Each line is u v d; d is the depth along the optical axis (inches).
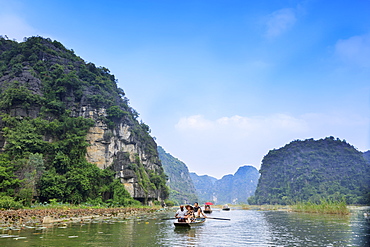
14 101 1978.3
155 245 499.2
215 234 669.9
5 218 817.5
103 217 1138.0
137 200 2356.1
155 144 3294.8
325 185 5457.7
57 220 893.2
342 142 6756.9
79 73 2645.2
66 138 2053.4
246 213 1925.4
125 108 2901.1
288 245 523.2
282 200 5600.4
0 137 1829.5
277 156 7042.3
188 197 7091.5
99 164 2208.4
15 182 1552.7
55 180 1764.3
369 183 5108.3
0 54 2755.9
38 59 2566.4
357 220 1084.5
